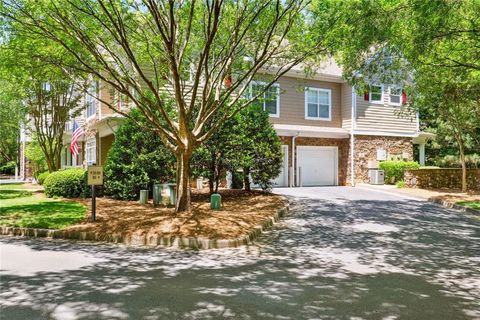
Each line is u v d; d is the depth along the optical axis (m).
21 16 9.35
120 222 9.73
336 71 21.98
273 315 4.37
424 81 15.27
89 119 20.67
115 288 5.26
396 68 11.57
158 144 14.45
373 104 22.77
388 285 5.54
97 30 10.09
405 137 23.94
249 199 14.47
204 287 5.34
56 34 9.82
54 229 9.27
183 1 10.31
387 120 23.27
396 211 13.07
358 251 7.67
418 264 6.72
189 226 9.05
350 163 22.19
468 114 17.72
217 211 11.40
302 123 21.50
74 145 19.16
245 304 4.70
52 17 8.95
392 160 23.11
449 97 16.41
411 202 15.41
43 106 20.27
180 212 10.45
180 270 6.24
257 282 5.60
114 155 14.56
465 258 7.16
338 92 22.72
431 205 14.66
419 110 20.17
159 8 9.89
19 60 10.55
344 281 5.70
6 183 26.42
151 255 7.31
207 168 14.80
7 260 6.83
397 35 9.80
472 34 10.16
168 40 9.03
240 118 14.72
